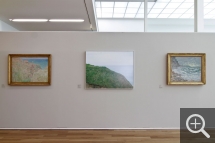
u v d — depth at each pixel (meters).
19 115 4.86
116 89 4.89
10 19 6.49
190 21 6.24
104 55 4.90
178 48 4.91
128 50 4.93
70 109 4.88
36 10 5.57
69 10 5.59
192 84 4.82
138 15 6.54
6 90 4.86
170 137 4.23
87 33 4.92
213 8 6.32
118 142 3.92
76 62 4.90
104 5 6.48
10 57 4.84
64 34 4.91
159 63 4.91
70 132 4.59
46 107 4.86
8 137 4.22
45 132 4.59
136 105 4.89
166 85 4.90
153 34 4.93
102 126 4.88
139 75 4.91
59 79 4.88
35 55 4.84
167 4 6.09
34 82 4.84
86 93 4.89
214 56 4.93
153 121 4.89
